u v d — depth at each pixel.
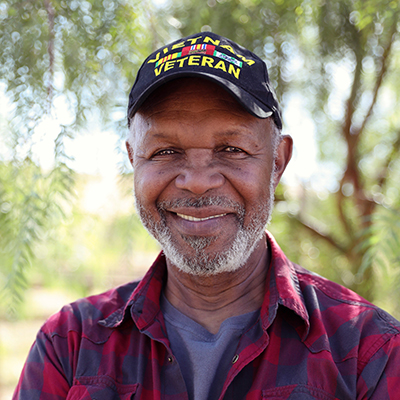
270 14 1.83
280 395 1.06
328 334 1.13
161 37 1.73
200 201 1.13
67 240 1.96
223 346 1.16
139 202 1.22
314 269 2.53
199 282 1.22
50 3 1.54
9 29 1.57
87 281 2.17
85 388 1.15
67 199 1.50
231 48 1.17
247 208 1.16
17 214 1.61
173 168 1.15
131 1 1.62
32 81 1.55
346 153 2.53
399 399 1.02
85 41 1.59
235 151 1.16
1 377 3.82
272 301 1.17
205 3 1.84
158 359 1.18
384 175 2.41
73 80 1.61
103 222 1.96
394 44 2.02
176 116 1.13
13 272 1.49
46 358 1.23
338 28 1.87
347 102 2.35
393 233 1.40
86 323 1.27
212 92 1.12
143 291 1.28
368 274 2.04
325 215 2.71
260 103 1.15
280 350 1.13
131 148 1.41
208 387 1.12
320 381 1.06
